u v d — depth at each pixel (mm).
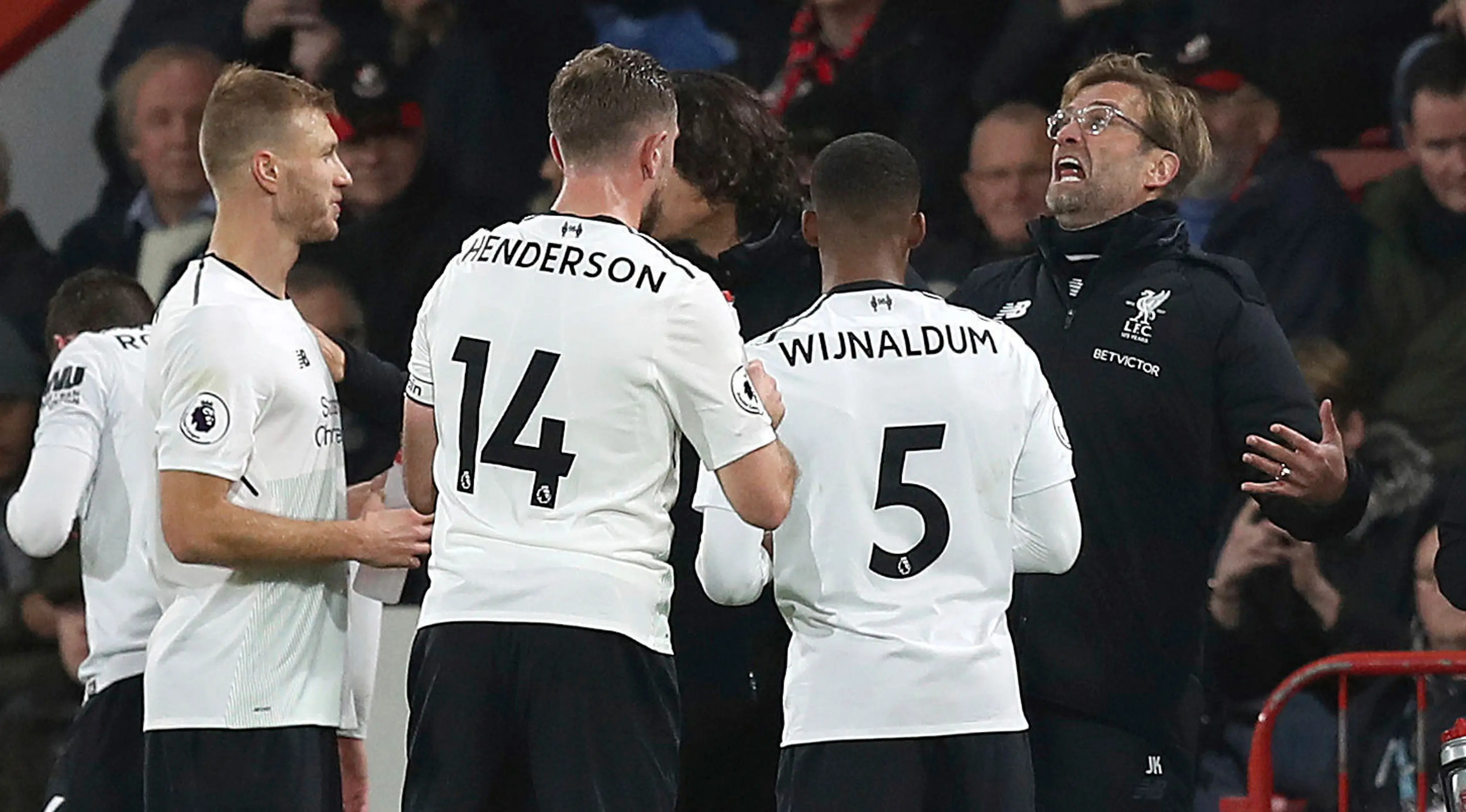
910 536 12117
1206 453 14203
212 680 12961
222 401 12680
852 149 12555
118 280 18812
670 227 14477
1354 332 21828
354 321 24781
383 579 13703
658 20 25531
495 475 11641
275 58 26109
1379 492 20562
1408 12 22797
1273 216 22359
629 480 11688
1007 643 12328
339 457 13547
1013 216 23094
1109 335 14180
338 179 13680
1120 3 23328
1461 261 21578
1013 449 12328
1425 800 15750
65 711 23594
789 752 12234
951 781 11945
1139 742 13891
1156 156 14531
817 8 24266
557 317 11641
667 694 11891
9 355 25984
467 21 25484
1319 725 19734
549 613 11445
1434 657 14414
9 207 27000
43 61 26984
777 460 11820
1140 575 13969
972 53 23766
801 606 12289
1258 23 23141
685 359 11641
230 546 12617
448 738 11508
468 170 25188
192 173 26516
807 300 14484
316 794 13156
